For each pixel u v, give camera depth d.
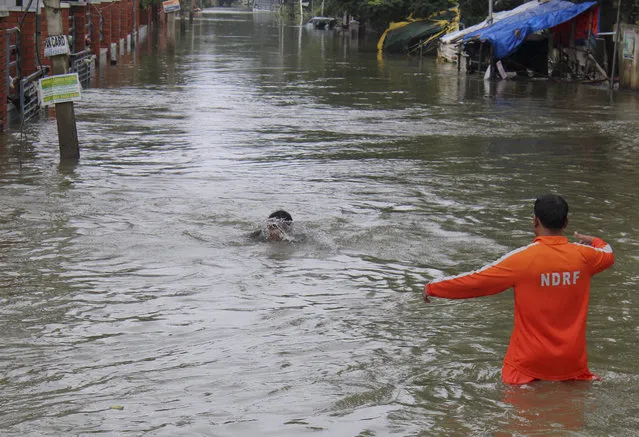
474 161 19.25
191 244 11.70
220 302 9.30
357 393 6.71
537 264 6.63
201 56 55.03
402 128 24.89
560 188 16.16
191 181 16.30
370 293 9.73
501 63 44.00
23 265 10.62
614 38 38.72
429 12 63.25
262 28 97.38
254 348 7.85
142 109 28.17
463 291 6.71
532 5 47.22
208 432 5.97
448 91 36.97
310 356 7.64
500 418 6.18
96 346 7.91
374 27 83.69
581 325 6.74
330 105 30.81
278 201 14.56
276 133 23.41
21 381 7.02
